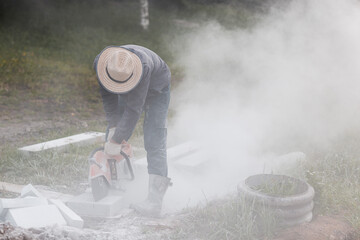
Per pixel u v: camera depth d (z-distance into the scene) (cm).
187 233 346
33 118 830
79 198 387
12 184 449
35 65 1248
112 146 354
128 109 340
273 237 337
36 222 328
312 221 371
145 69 330
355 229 364
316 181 396
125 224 362
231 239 334
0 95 971
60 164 513
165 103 373
